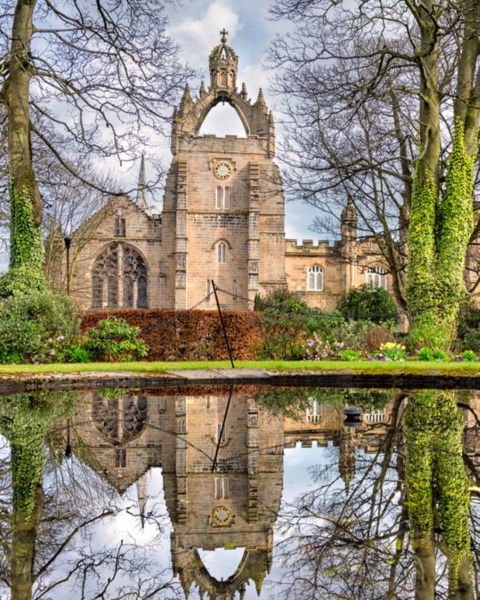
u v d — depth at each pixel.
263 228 53.66
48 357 18.91
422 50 19.98
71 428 8.95
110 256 53.12
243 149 54.25
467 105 20.55
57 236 40.91
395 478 6.05
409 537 4.54
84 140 20.89
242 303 53.19
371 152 24.02
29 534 4.66
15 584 3.85
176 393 13.27
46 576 3.96
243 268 53.59
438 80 24.17
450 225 21.28
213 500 5.47
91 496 5.57
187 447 7.68
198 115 55.44
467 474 6.20
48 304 19.03
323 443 7.86
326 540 4.54
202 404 11.59
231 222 53.75
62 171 31.17
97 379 14.20
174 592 3.78
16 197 20.23
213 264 53.53
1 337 18.03
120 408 11.02
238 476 6.24
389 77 20.86
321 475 6.23
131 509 5.23
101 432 8.67
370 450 7.39
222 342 22.89
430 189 21.27
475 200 25.98
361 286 46.78
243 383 14.88
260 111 55.34
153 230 53.34
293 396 12.86
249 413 10.41
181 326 22.81
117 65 20.27
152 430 8.85
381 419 9.72
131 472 6.40
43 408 10.98
